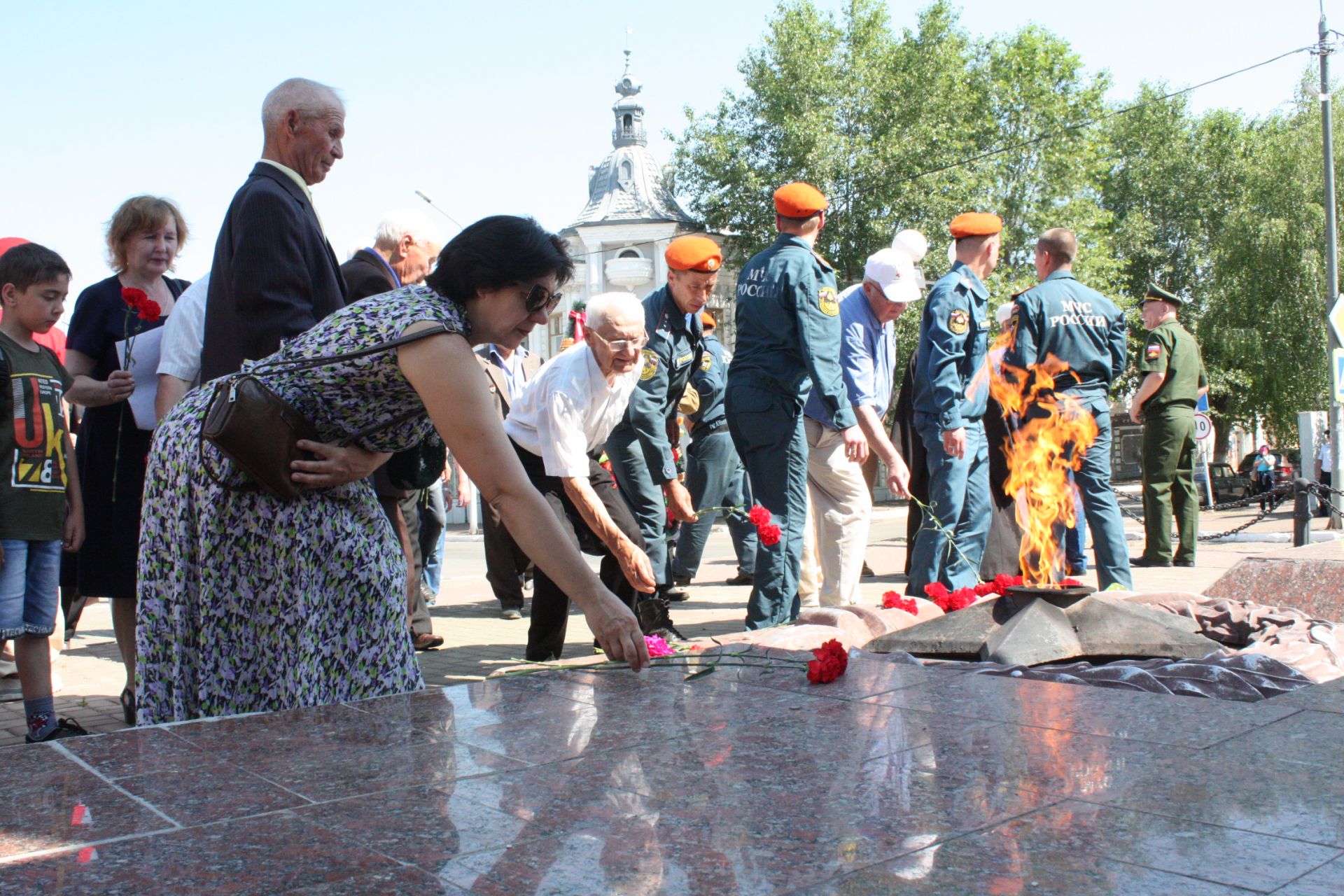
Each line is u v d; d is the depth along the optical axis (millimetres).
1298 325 34875
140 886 1334
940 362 5918
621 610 2562
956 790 1664
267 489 2459
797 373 5371
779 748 1936
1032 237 37062
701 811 1586
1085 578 8008
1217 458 39938
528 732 2080
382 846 1464
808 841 1448
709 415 8031
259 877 1356
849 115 35094
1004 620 4102
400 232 5207
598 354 4715
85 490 4512
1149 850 1394
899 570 10172
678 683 2549
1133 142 44344
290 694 2496
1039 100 37344
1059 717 2135
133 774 1827
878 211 34250
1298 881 1289
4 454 4148
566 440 4613
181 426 2592
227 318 3439
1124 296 37000
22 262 4305
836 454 6191
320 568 2570
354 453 2566
